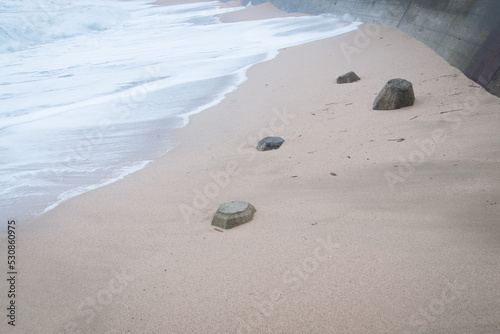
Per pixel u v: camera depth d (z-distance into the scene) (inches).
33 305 113.0
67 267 128.3
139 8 1387.8
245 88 342.0
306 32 593.6
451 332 81.5
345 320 89.9
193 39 663.1
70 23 860.6
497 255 99.5
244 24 783.7
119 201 171.8
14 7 1011.3
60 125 291.0
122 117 297.7
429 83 252.8
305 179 164.6
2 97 378.9
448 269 98.5
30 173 213.2
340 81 305.1
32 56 608.7
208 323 96.0
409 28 411.8
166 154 222.8
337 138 199.9
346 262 108.5
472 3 285.4
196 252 125.4
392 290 95.6
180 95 343.9
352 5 611.2
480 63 239.6
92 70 480.1
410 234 115.3
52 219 162.9
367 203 136.6
